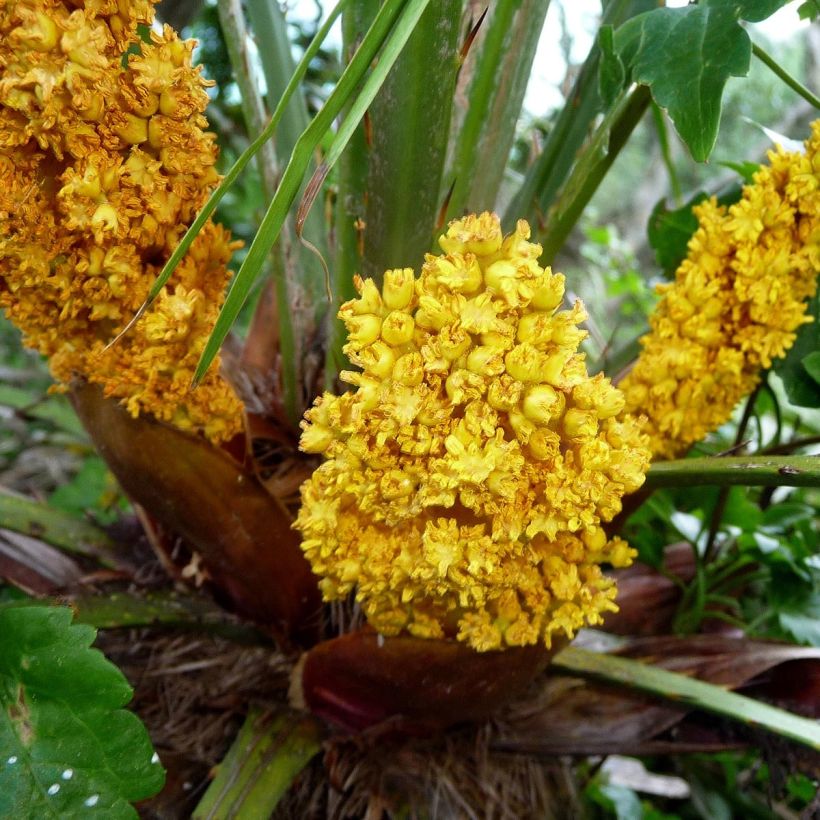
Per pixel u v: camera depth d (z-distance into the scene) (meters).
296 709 0.16
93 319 0.14
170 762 0.16
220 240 0.14
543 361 0.11
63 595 0.17
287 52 0.18
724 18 0.13
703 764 0.22
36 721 0.12
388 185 0.14
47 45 0.11
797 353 0.16
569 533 0.13
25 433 0.29
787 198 0.14
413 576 0.12
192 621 0.17
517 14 0.14
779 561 0.18
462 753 0.17
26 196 0.12
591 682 0.16
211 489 0.15
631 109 0.16
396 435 0.11
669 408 0.15
